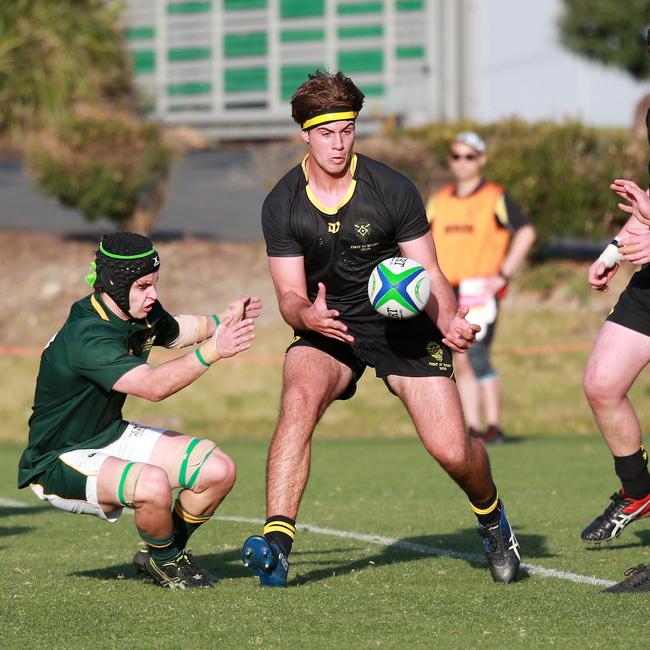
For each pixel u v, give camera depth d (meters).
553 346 54.03
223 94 93.25
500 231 38.06
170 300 60.25
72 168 62.56
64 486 17.97
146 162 63.06
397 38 88.94
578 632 15.34
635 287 19.66
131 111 81.56
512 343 54.56
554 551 21.67
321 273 18.66
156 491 17.55
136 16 93.31
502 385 50.78
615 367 19.53
